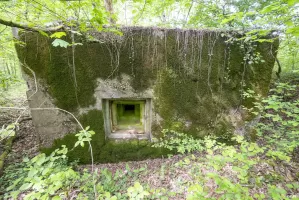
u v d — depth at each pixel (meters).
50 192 1.32
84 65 2.70
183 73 2.90
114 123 3.33
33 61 2.60
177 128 3.13
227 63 2.91
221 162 1.79
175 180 2.62
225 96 3.07
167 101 2.99
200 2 3.88
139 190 1.48
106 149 3.11
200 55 2.85
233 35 2.79
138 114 3.50
